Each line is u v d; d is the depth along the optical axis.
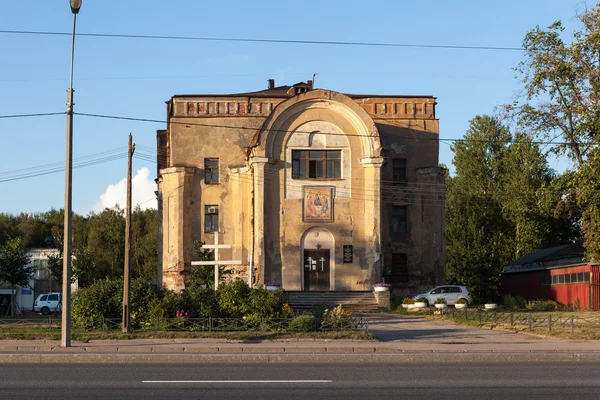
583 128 39.97
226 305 28.75
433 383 15.19
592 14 40.22
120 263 89.69
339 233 49.41
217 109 54.28
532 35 42.78
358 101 54.69
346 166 49.72
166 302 28.00
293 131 49.78
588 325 30.12
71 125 23.62
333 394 13.74
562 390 14.21
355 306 46.41
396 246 53.47
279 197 49.38
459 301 48.62
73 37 23.52
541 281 55.09
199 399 13.16
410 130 54.44
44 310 62.84
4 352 21.59
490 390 14.23
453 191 75.75
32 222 104.06
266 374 16.69
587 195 39.44
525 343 24.83
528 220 71.62
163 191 53.84
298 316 28.44
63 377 15.98
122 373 16.80
